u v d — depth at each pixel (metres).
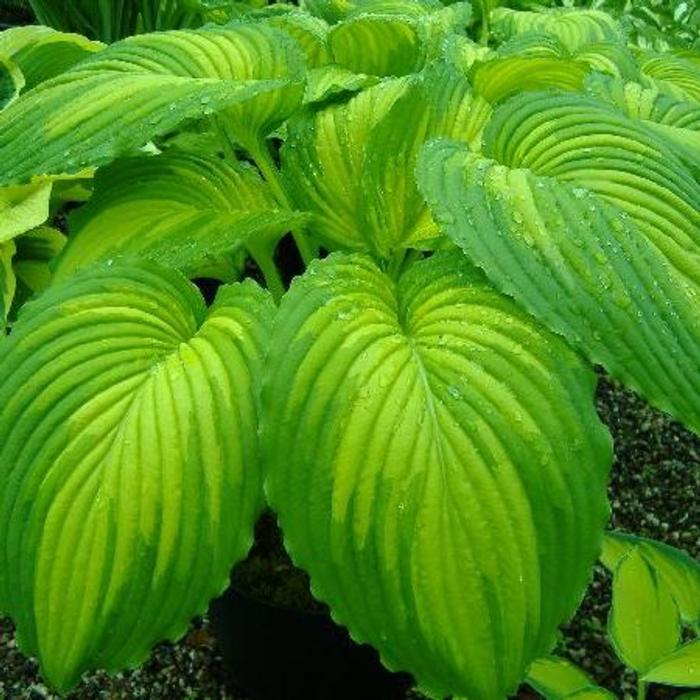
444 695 0.60
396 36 1.04
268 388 0.60
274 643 0.85
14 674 1.00
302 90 0.81
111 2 1.70
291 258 1.34
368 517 0.59
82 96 0.77
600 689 0.84
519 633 0.59
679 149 0.76
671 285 0.66
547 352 0.63
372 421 0.60
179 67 0.83
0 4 2.06
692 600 0.93
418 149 0.83
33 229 1.22
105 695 0.98
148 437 0.61
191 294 0.71
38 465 0.61
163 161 0.85
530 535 0.59
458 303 0.67
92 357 0.65
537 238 0.66
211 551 0.60
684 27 1.74
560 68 0.99
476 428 0.60
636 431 1.38
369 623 0.60
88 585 0.60
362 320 0.65
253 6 1.55
